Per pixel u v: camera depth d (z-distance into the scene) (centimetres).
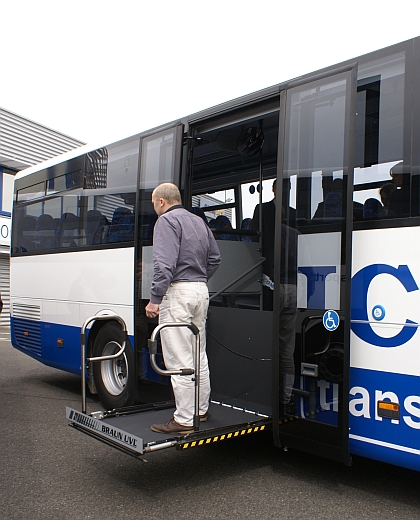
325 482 404
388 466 439
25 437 516
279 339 407
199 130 520
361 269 367
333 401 374
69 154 710
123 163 609
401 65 362
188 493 384
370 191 368
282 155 419
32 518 344
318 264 387
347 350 365
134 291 557
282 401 405
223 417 436
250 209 590
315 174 395
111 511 354
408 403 342
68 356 690
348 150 374
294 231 405
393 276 351
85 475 417
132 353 574
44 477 413
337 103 386
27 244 788
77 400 682
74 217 686
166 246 412
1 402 669
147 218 551
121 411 455
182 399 406
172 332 418
